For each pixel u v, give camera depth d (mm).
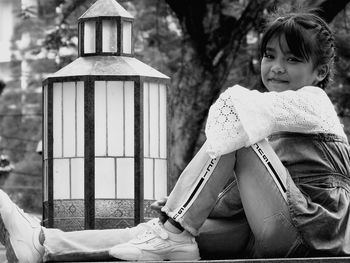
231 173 4520
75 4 13117
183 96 11781
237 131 4438
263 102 4527
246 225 4781
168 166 5551
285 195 4492
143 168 5406
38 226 4781
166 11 13727
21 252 4711
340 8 10766
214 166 4473
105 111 5391
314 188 4617
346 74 12273
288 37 4793
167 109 5551
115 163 5383
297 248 4504
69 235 4699
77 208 5406
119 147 5395
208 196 4484
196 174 4488
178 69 13047
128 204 5383
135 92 5383
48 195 5469
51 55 14094
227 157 4477
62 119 5441
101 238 4680
